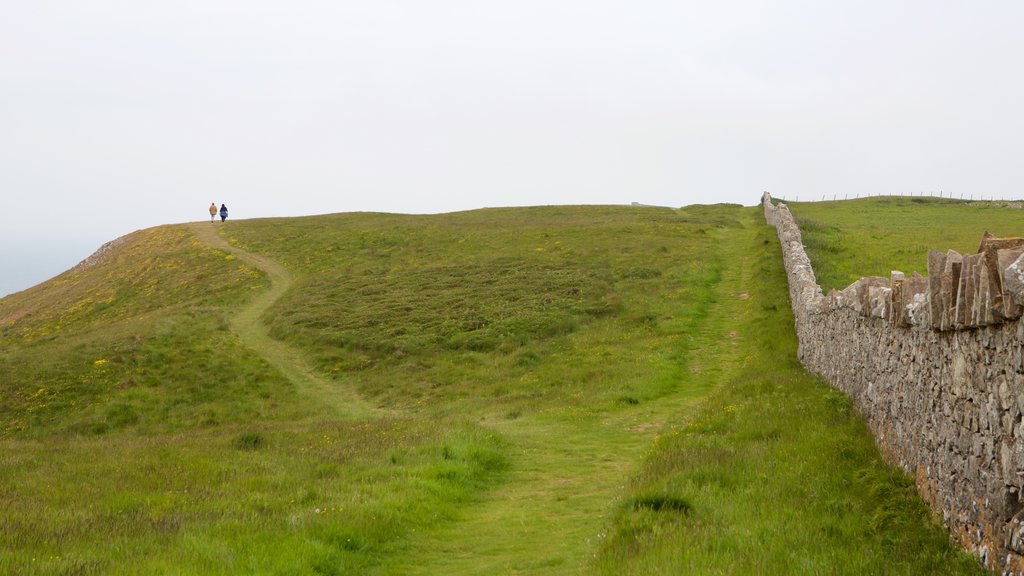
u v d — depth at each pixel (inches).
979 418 312.7
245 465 705.0
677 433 674.8
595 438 802.8
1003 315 277.7
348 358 1507.1
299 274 2320.4
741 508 422.3
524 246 2352.4
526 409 1003.3
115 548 424.5
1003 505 282.5
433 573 426.9
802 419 611.8
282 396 1330.0
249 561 400.8
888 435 484.1
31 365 1504.7
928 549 335.0
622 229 2522.1
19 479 684.7
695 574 328.5
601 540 428.8
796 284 1160.2
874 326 541.3
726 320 1409.9
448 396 1209.4
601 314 1579.7
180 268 2581.2
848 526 375.9
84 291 2610.7
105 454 828.6
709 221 2696.9
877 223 2282.2
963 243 1654.8
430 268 2169.0
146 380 1409.9
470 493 609.9
